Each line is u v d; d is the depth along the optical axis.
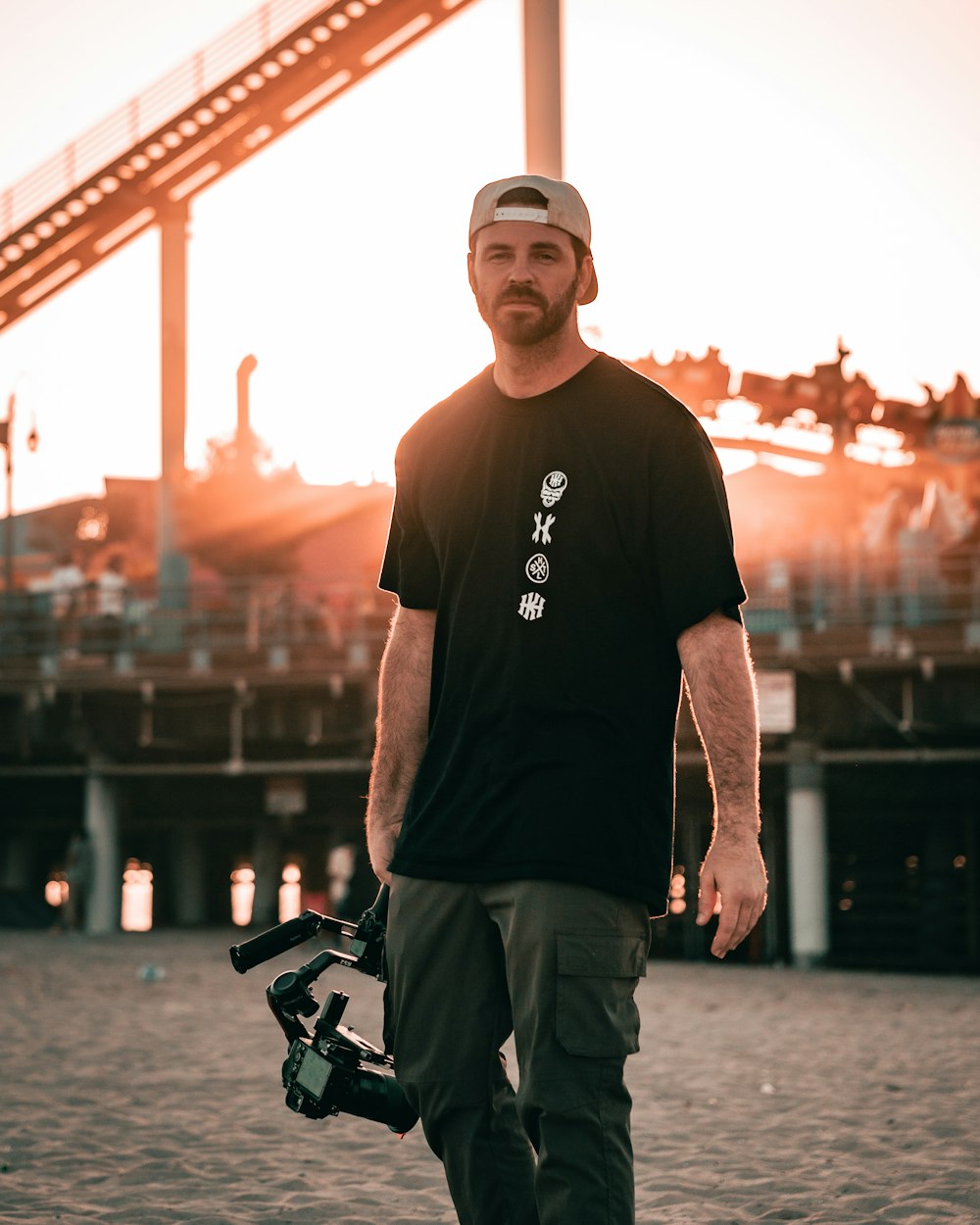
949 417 35.50
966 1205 6.57
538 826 3.37
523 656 3.46
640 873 3.41
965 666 28.09
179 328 40.56
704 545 3.39
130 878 42.00
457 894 3.49
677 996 19.86
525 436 3.58
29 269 40.88
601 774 3.39
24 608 38.25
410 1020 3.55
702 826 29.92
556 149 22.80
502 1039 3.58
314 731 32.72
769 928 29.86
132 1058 12.10
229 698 33.03
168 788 36.19
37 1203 6.70
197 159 39.84
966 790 29.98
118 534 54.34
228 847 40.22
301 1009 3.82
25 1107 9.48
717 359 35.66
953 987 22.80
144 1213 6.52
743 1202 6.72
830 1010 17.58
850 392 35.31
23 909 37.25
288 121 39.09
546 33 23.08
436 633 3.70
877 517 30.47
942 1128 8.66
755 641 28.86
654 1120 9.12
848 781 30.42
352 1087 3.69
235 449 40.72
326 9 36.50
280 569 40.59
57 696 33.88
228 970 22.97
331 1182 7.29
